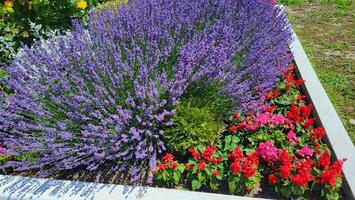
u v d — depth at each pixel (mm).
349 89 1078
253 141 798
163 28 963
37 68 878
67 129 779
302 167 706
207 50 857
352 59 1245
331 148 798
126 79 832
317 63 1231
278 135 802
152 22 953
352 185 701
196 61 839
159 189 696
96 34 948
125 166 770
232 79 879
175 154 798
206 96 847
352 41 1374
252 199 675
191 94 838
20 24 1170
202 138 773
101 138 755
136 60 885
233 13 1120
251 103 861
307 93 990
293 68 1102
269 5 1296
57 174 771
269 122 818
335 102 1026
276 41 1098
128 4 1091
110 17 993
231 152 784
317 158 762
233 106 861
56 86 793
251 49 967
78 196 680
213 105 842
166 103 799
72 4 1216
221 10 1114
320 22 1557
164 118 795
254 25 1077
